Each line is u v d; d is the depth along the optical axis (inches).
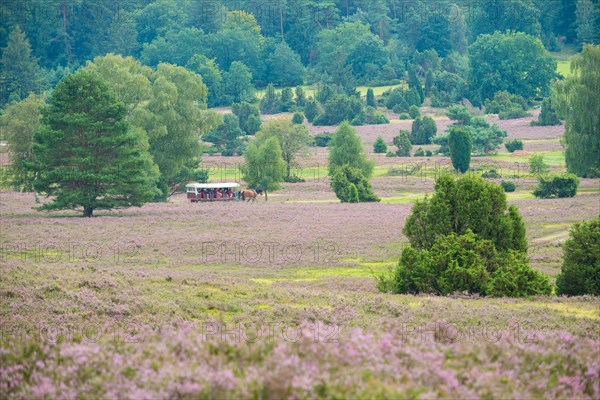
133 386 833.5
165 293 2281.0
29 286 2191.2
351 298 2287.2
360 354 912.3
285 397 792.9
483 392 849.5
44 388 843.4
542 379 918.4
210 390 808.3
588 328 1749.5
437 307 2073.1
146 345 990.4
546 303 2261.3
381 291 2743.6
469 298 2418.8
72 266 2984.7
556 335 1157.7
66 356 944.9
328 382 815.7
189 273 3240.7
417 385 844.6
